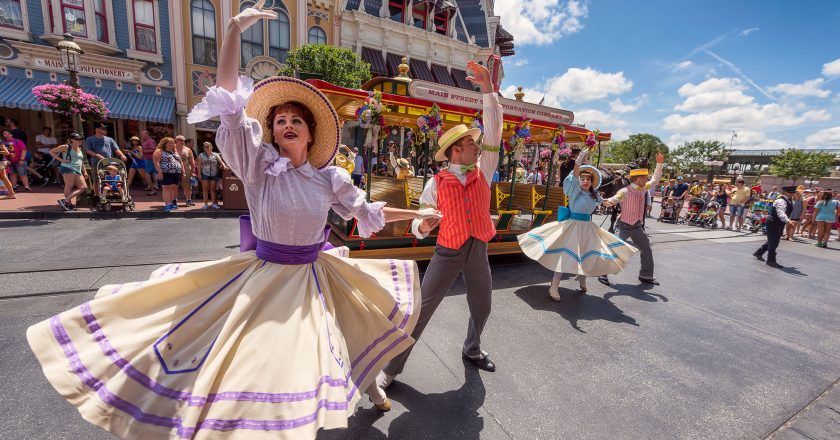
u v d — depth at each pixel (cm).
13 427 188
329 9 1625
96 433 189
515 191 674
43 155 1166
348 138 958
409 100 438
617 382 272
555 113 547
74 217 719
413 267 201
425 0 1847
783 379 291
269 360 125
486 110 243
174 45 1305
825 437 225
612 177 897
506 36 2345
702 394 264
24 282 371
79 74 1185
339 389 133
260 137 141
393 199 495
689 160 5516
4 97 1051
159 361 129
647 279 523
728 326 390
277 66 1445
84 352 127
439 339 316
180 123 1354
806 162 3900
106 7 1202
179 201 967
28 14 1127
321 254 168
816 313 448
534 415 229
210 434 112
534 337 334
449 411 226
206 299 142
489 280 253
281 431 118
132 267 434
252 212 153
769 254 698
